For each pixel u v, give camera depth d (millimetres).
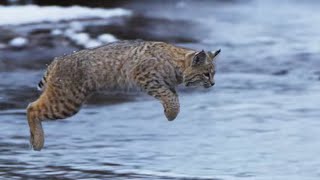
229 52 58625
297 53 58281
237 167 28781
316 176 27688
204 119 37125
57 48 52969
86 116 37250
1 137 33031
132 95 41750
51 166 28500
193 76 25750
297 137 33406
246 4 97812
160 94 25094
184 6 90125
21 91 42562
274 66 53438
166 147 31766
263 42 64000
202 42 63406
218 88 45594
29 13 62375
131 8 81438
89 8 72750
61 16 62469
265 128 35156
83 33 57906
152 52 25266
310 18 83438
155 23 68500
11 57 50156
